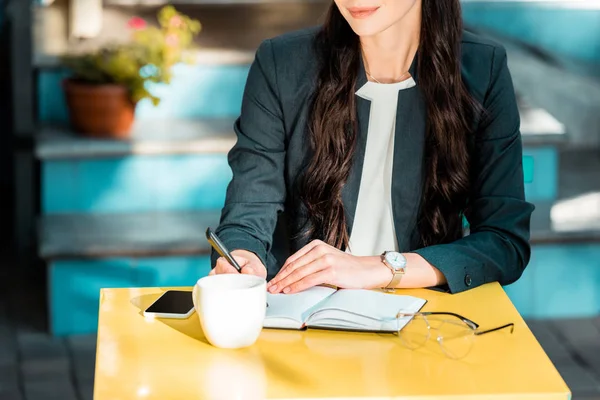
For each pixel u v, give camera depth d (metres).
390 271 1.96
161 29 4.57
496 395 1.53
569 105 5.06
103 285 3.76
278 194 2.27
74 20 4.50
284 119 2.25
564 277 3.95
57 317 3.75
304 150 2.24
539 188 4.20
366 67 2.21
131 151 3.98
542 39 5.29
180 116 4.40
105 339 1.74
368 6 1.98
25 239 4.56
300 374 1.60
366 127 2.21
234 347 1.70
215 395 1.54
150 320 1.83
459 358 1.66
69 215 4.04
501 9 5.26
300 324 1.78
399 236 2.26
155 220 3.98
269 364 1.64
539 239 3.85
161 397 1.53
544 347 3.68
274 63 2.25
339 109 2.17
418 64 2.18
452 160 2.18
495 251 2.09
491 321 1.84
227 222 2.20
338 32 2.19
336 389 1.55
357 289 1.92
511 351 1.70
